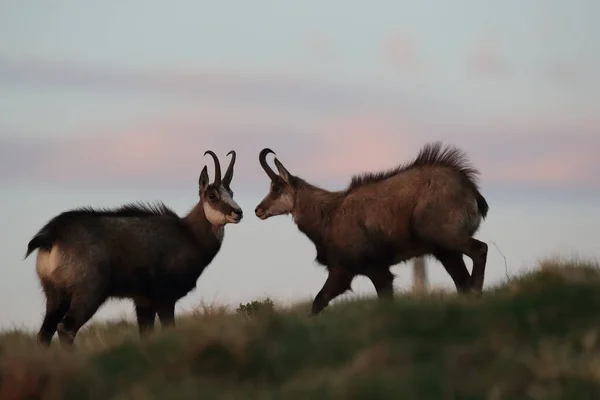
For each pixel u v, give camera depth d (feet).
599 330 67.82
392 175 111.75
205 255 115.44
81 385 63.87
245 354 67.15
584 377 59.41
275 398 60.23
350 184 115.34
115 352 71.67
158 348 70.69
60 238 105.70
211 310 91.45
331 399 58.85
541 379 60.23
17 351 69.82
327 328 71.51
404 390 59.26
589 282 77.36
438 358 65.05
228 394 61.62
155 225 112.16
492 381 60.80
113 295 109.70
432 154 110.11
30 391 63.52
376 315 72.74
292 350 67.92
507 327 69.67
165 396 61.67
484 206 108.88
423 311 72.64
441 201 105.40
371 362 63.41
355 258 111.14
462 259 111.14
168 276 112.06
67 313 105.70
